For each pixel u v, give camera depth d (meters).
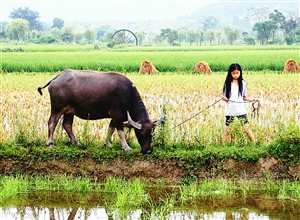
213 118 16.95
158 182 13.57
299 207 12.52
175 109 17.28
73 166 13.73
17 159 13.77
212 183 13.37
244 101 14.62
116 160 13.71
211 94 21.27
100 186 13.53
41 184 13.48
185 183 13.56
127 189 13.10
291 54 54.56
